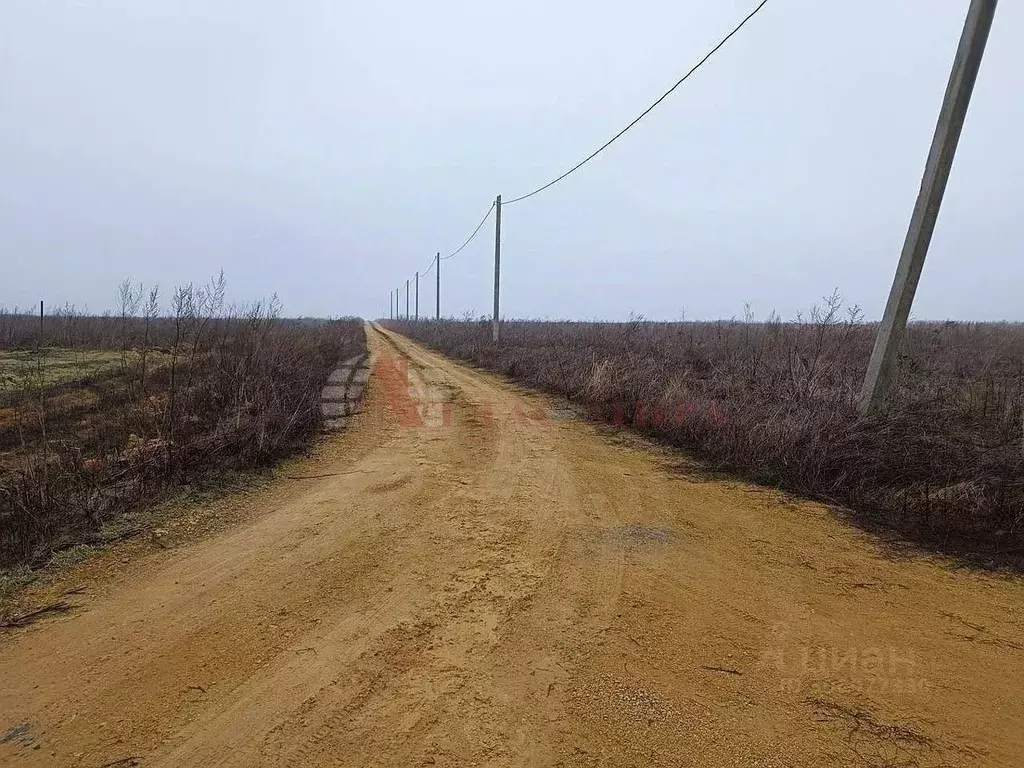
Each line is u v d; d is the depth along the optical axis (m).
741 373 11.24
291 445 8.23
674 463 7.84
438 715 2.82
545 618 3.77
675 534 5.28
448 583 4.28
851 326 12.38
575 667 3.22
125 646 3.45
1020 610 3.92
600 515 5.79
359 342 33.34
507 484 6.84
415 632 3.60
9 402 10.59
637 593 4.12
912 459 6.08
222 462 7.14
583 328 29.73
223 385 9.38
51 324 24.61
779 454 7.01
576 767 2.48
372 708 2.88
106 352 19.53
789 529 5.40
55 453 7.26
